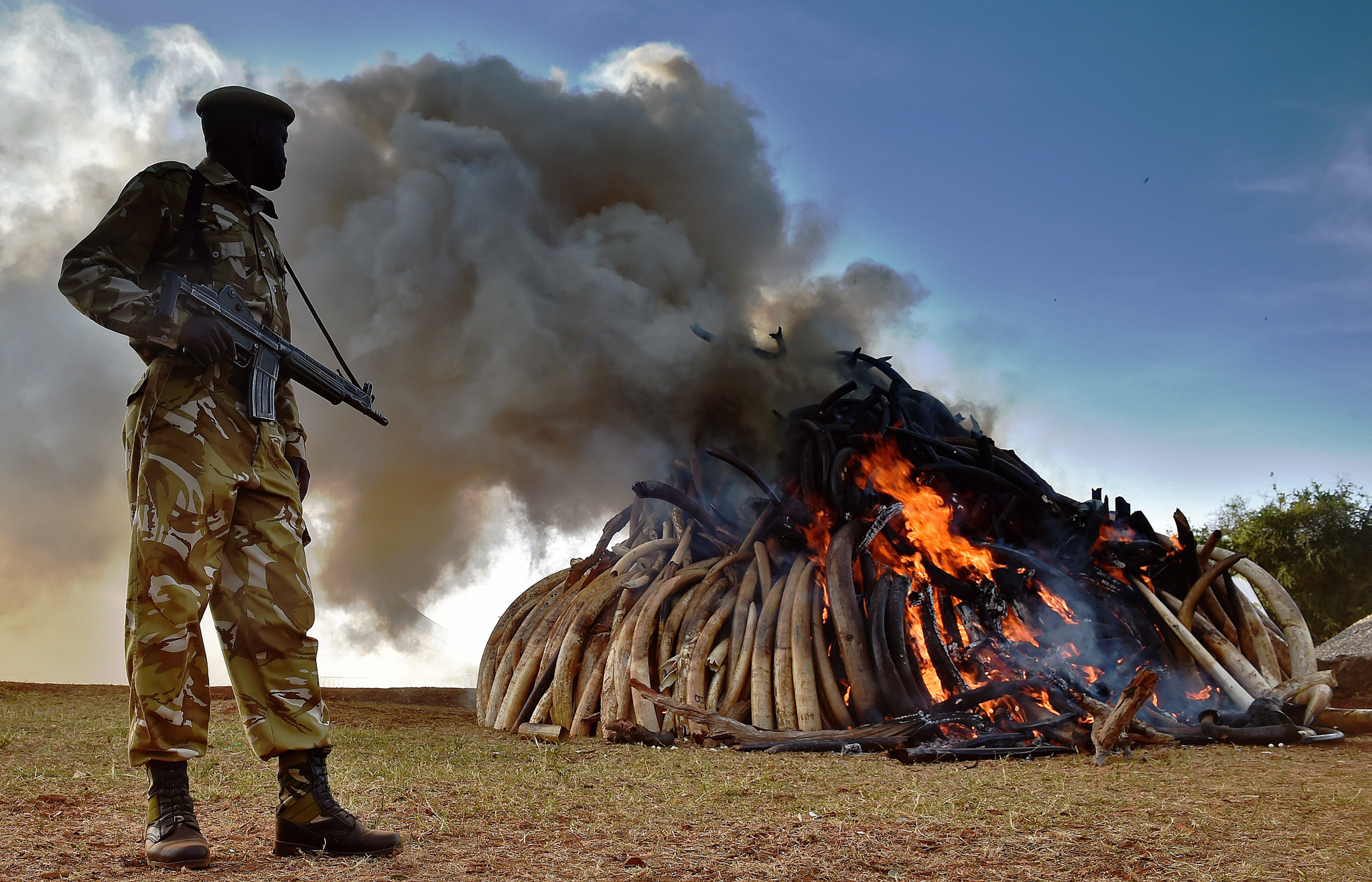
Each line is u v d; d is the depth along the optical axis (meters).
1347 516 27.09
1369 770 4.70
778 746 5.88
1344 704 8.53
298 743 2.96
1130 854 2.90
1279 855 2.88
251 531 3.13
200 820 3.38
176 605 2.88
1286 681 6.63
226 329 2.99
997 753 5.43
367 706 8.90
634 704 6.83
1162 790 4.05
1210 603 7.27
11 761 4.59
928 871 2.72
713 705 6.81
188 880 2.54
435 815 3.46
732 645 7.11
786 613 7.08
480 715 8.27
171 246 3.13
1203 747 5.77
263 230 3.39
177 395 3.02
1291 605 7.21
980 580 7.27
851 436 8.16
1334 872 2.68
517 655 8.09
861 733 5.99
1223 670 6.64
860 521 7.55
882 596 6.84
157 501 2.93
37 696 8.46
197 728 2.89
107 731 5.87
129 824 3.24
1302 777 4.46
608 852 2.93
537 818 3.43
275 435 3.25
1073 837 3.12
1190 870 2.72
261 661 3.04
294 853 2.90
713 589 7.64
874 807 3.66
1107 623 7.05
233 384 3.14
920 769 4.94
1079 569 7.32
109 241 3.02
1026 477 8.14
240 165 3.35
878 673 6.52
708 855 2.91
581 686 7.45
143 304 2.92
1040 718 6.05
